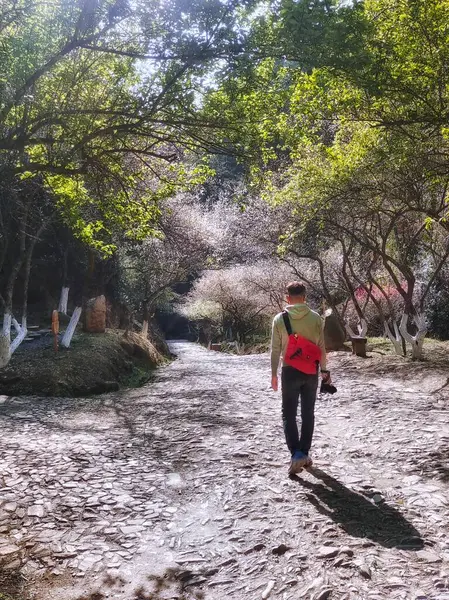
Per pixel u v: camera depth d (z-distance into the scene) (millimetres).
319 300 22672
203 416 7395
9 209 11992
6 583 3234
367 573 3100
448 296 17547
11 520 4062
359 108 8078
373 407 7551
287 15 4023
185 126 5484
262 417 7281
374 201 11516
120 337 17000
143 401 9039
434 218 10477
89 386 11023
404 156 8734
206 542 3652
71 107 5520
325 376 4898
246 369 14078
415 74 7285
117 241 17438
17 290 20234
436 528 3688
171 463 5340
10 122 5500
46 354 12500
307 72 4629
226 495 4430
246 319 31188
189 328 47031
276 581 3111
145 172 8547
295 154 7094
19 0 4723
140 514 4137
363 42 4820
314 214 11492
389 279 17953
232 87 4840
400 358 12148
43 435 6434
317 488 4508
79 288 21891
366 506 4105
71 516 4117
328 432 6344
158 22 4457
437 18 6949
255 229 19062
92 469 5141
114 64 5625
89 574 3318
